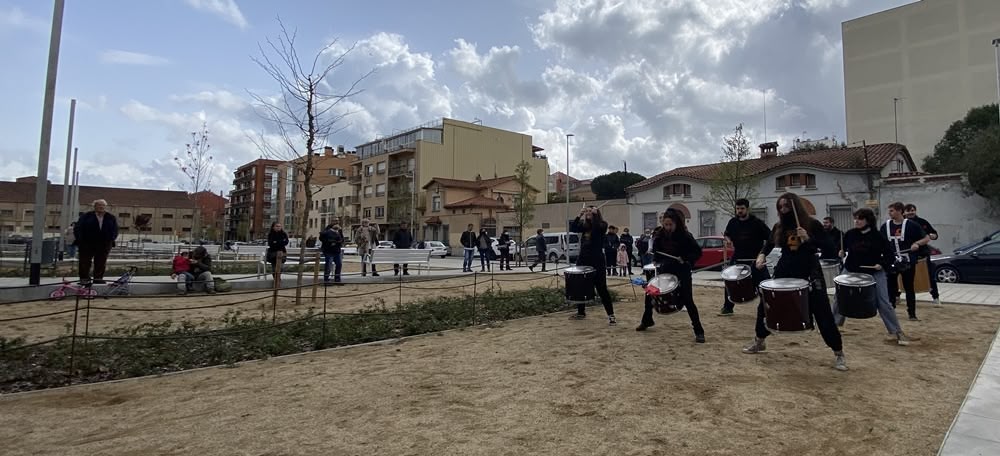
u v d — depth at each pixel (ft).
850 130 176.65
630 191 114.21
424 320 27.76
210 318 28.53
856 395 14.80
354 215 228.84
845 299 19.80
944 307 31.01
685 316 28.89
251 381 17.62
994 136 70.95
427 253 52.70
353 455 11.29
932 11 160.86
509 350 21.25
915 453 11.03
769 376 16.75
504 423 13.10
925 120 161.17
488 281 49.37
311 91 39.27
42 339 23.48
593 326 26.08
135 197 301.02
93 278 36.04
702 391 15.31
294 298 37.81
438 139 202.69
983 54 150.71
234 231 339.98
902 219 27.27
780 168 91.66
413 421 13.35
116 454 11.62
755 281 24.22
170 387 17.11
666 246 22.61
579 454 11.19
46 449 11.91
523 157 220.84
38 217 35.35
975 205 73.87
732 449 11.34
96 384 17.28
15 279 40.14
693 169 112.68
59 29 37.73
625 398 14.83
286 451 11.57
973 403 13.74
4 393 16.40
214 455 11.44
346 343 23.40
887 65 169.37
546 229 150.51
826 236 17.79
